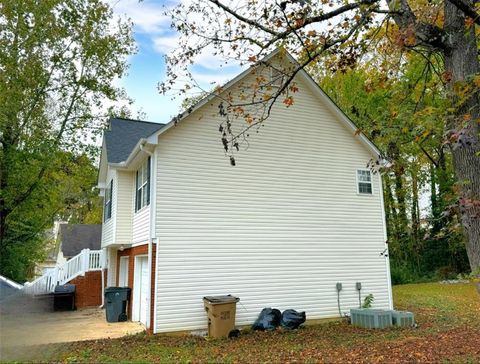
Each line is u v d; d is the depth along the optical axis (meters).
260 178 11.79
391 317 10.74
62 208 25.20
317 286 11.92
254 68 10.27
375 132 7.66
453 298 15.60
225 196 11.21
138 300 12.20
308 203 12.32
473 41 6.07
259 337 9.62
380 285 12.89
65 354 7.72
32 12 17.09
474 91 5.57
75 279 16.22
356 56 7.46
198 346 8.63
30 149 17.69
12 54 16.98
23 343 5.33
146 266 11.59
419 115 6.50
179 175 10.77
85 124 19.83
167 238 10.31
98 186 17.38
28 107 17.91
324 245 12.30
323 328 10.73
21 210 18.69
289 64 12.09
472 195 5.45
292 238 11.86
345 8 6.56
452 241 21.25
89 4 18.64
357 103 18.81
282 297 11.38
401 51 6.69
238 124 11.75
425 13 6.45
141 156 11.59
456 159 5.90
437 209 20.66
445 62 6.34
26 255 21.94
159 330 9.80
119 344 8.86
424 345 7.96
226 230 11.03
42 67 17.81
